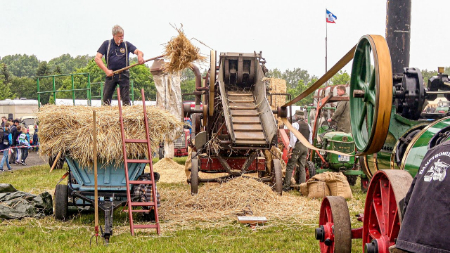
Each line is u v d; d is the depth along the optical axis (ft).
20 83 299.79
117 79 28.84
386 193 11.62
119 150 21.35
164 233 20.02
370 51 13.33
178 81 52.95
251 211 23.99
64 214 22.41
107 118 21.75
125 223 21.77
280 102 50.70
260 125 30.27
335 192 29.01
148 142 21.11
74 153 21.31
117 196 22.27
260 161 31.71
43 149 21.38
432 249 7.57
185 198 26.68
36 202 23.85
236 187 26.04
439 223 7.54
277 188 28.07
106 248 17.26
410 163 13.38
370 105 13.20
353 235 13.70
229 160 31.22
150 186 22.77
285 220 22.75
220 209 24.63
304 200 27.63
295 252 16.98
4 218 22.40
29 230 20.27
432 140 10.74
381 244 11.05
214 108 31.53
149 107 23.13
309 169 35.01
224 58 33.63
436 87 17.43
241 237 19.33
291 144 33.32
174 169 42.04
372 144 12.28
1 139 57.47
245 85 34.53
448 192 7.57
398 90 16.47
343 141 34.27
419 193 8.11
